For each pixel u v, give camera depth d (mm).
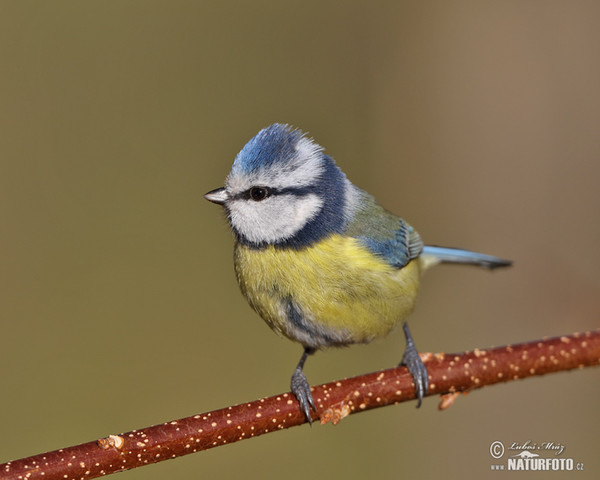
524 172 11758
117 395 11547
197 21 14094
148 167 13320
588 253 11273
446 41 12609
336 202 7430
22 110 13250
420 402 6727
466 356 6828
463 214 12062
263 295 7410
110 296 12312
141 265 12656
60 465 5145
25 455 10773
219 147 13664
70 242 12633
